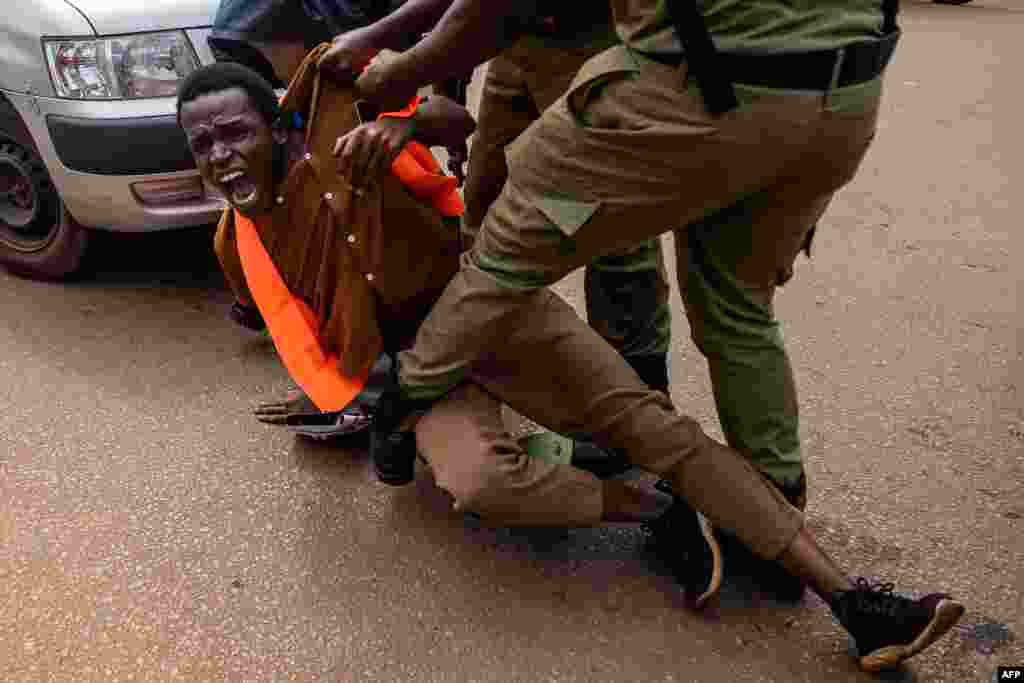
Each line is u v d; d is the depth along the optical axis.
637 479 2.59
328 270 2.13
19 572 2.24
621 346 2.53
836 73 1.61
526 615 2.17
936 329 3.52
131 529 2.38
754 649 2.10
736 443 2.11
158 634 2.09
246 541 2.35
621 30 1.71
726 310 1.99
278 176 2.11
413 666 2.03
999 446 2.84
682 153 1.66
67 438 2.70
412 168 2.06
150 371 3.03
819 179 1.78
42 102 3.13
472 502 2.03
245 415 2.82
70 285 3.57
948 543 2.44
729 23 1.56
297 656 2.05
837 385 3.14
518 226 1.84
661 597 2.23
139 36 3.07
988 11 10.67
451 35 1.78
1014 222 4.53
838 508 2.56
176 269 3.70
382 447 2.12
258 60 2.83
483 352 1.98
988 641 2.13
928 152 5.52
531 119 2.43
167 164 3.12
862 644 2.00
